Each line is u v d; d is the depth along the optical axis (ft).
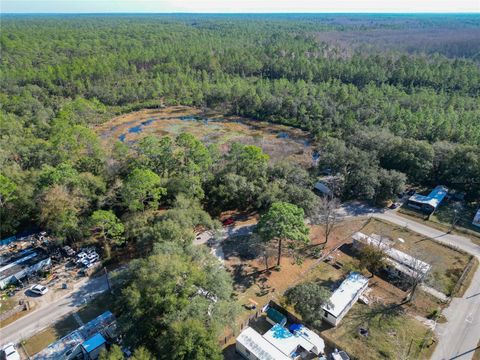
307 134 451.12
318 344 157.79
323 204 249.14
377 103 442.91
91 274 206.90
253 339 156.46
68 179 234.38
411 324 175.01
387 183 272.72
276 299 189.78
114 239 217.97
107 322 169.78
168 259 164.14
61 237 213.66
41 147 310.86
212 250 226.79
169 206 261.03
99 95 539.29
